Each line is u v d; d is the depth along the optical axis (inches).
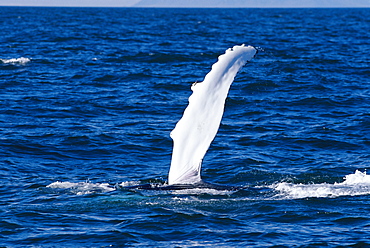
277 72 6092.5
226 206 2107.5
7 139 3208.7
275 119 3917.3
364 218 2043.6
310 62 6904.5
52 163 2817.4
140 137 3356.3
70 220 2020.2
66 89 4985.2
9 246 1831.9
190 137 1994.3
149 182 2452.0
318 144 3233.3
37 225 1987.0
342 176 2561.5
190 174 2085.4
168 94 4835.1
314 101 4505.4
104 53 7839.6
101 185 2330.2
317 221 2028.8
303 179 2506.2
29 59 6939.0
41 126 3599.9
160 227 1961.1
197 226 1971.0
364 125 3698.3
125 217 2033.7
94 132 3442.4
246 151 3056.1
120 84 5310.0
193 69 6368.1
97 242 1863.9
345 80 5605.3
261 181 2490.2
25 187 2381.9
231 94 4825.3
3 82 5236.2
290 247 1830.7
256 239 1888.5
